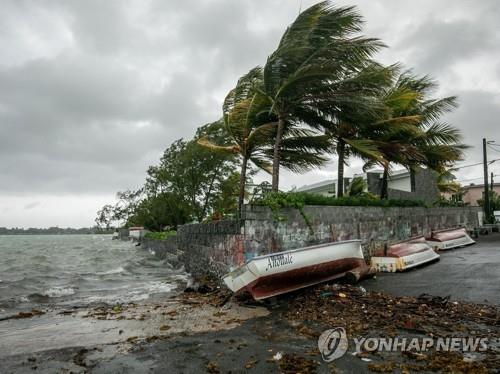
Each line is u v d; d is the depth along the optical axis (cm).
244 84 1412
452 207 2059
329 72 1156
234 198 2927
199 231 1510
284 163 1625
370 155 1545
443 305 719
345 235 1316
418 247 1244
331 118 1397
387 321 648
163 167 3128
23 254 3466
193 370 495
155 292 1212
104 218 4644
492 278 923
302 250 939
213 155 2867
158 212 3500
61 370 519
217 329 692
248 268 865
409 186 2591
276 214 1124
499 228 2580
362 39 1157
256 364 503
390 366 468
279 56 1173
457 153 1852
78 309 966
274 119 1459
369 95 1294
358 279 1011
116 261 2559
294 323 695
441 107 1823
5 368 533
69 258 2861
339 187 1588
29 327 780
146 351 584
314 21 1175
